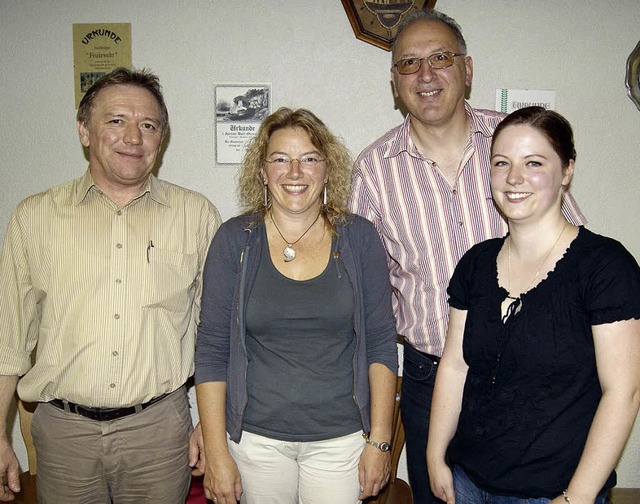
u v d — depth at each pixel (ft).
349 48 7.43
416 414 6.21
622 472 8.23
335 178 5.54
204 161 7.67
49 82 7.52
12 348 5.54
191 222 5.87
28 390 5.49
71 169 7.71
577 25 7.32
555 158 4.29
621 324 3.99
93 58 7.45
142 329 5.43
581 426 4.19
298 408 5.17
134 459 5.56
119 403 5.37
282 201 5.31
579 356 4.14
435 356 6.00
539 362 4.21
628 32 7.31
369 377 5.50
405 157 6.00
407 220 5.97
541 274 4.35
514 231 4.54
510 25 7.32
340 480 5.29
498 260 4.73
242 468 5.33
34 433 5.64
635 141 7.54
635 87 7.37
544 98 7.45
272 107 7.54
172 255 5.65
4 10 7.37
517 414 4.31
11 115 7.59
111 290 5.38
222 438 5.24
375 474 5.24
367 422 5.33
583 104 7.47
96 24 7.38
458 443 4.75
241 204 5.88
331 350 5.26
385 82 7.48
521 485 4.31
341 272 5.34
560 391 4.20
